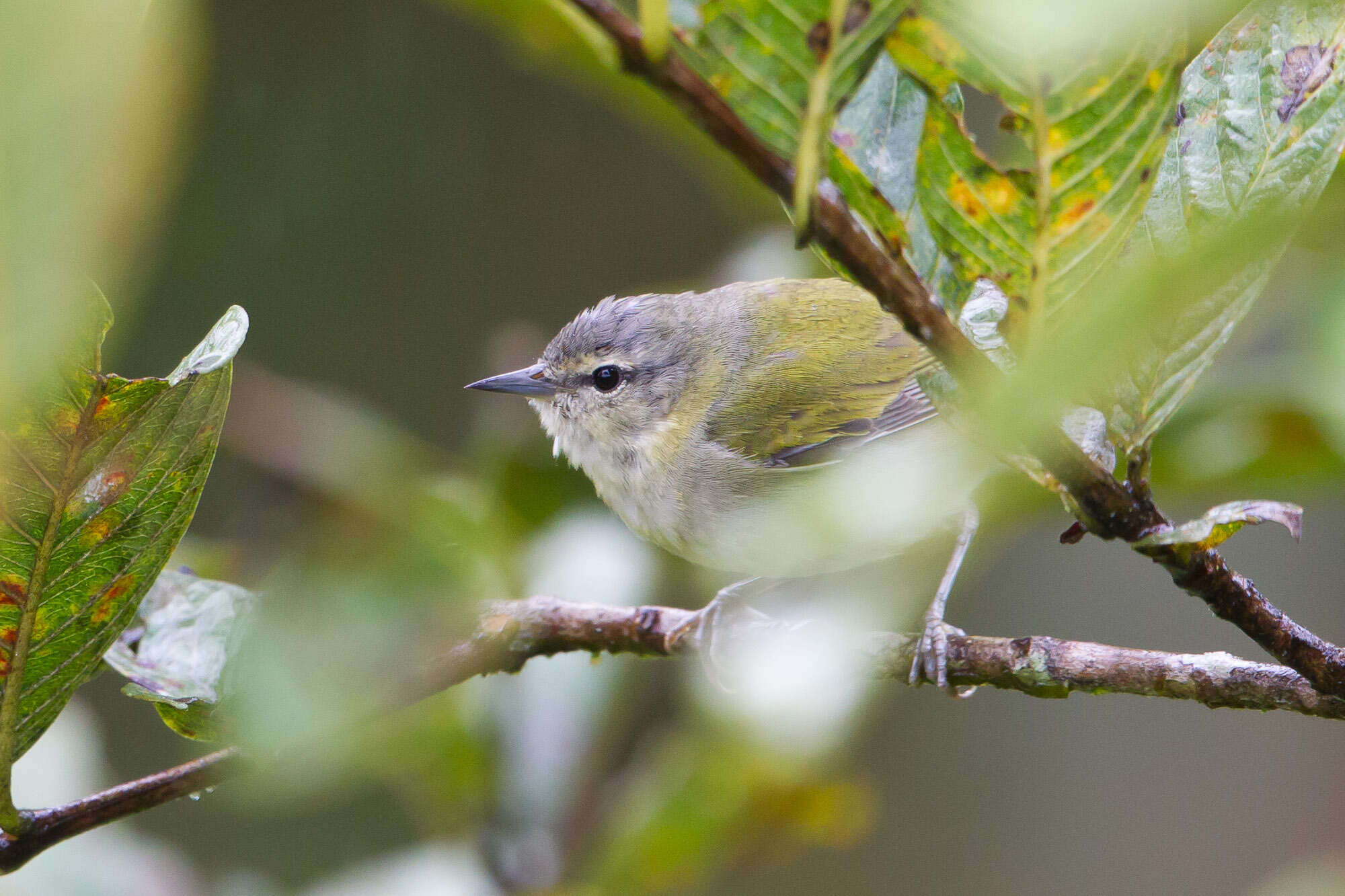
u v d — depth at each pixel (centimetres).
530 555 180
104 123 33
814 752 164
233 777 106
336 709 91
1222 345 80
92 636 96
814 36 61
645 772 182
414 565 107
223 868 284
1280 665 114
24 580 91
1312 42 82
